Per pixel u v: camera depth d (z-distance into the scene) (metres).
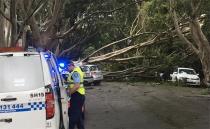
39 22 28.86
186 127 13.97
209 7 28.31
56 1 21.97
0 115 8.34
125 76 31.41
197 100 24.78
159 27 31.48
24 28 21.12
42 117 8.39
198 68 43.94
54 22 22.28
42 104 8.41
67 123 10.53
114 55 28.05
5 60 8.55
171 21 31.16
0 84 8.45
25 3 19.88
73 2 30.98
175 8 28.88
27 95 8.38
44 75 8.51
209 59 28.95
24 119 8.38
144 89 33.62
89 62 27.53
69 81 11.35
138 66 30.83
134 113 18.12
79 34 36.09
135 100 24.36
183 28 31.77
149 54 29.98
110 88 34.53
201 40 28.70
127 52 28.38
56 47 27.80
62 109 9.47
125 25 35.41
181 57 31.84
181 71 40.34
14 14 19.06
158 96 27.33
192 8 28.27
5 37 21.69
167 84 39.50
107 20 34.66
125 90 32.38
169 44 30.30
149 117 16.75
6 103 8.35
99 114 17.83
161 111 18.91
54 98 8.53
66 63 12.88
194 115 17.36
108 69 35.94
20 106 8.37
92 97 26.42
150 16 32.38
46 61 8.65
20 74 8.50
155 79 38.47
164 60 30.42
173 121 15.52
